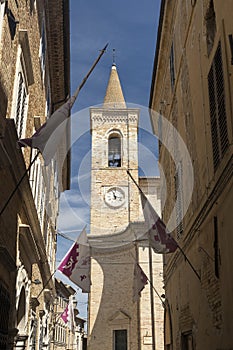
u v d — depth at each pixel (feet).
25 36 30.83
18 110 33.53
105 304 103.19
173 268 43.75
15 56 30.22
